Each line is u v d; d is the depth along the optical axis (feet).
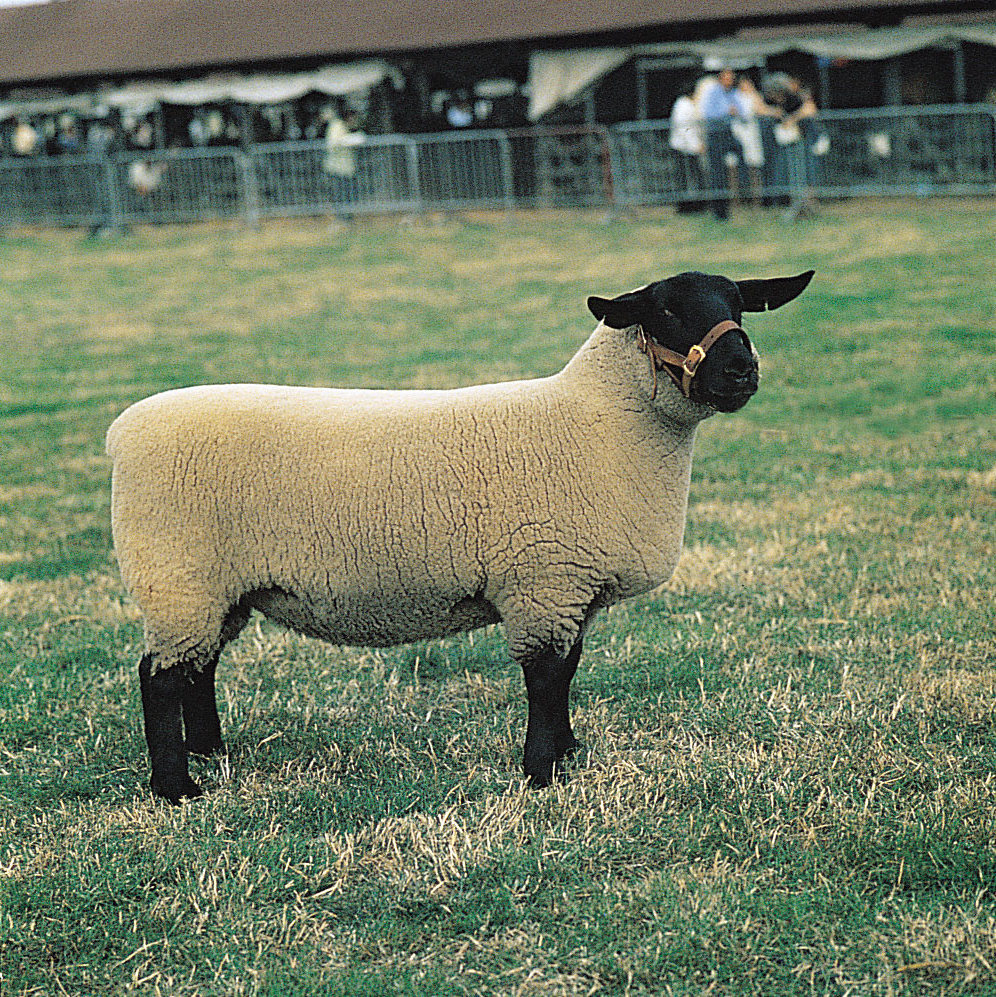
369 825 15.31
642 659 20.45
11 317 60.34
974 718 17.60
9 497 32.04
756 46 82.33
